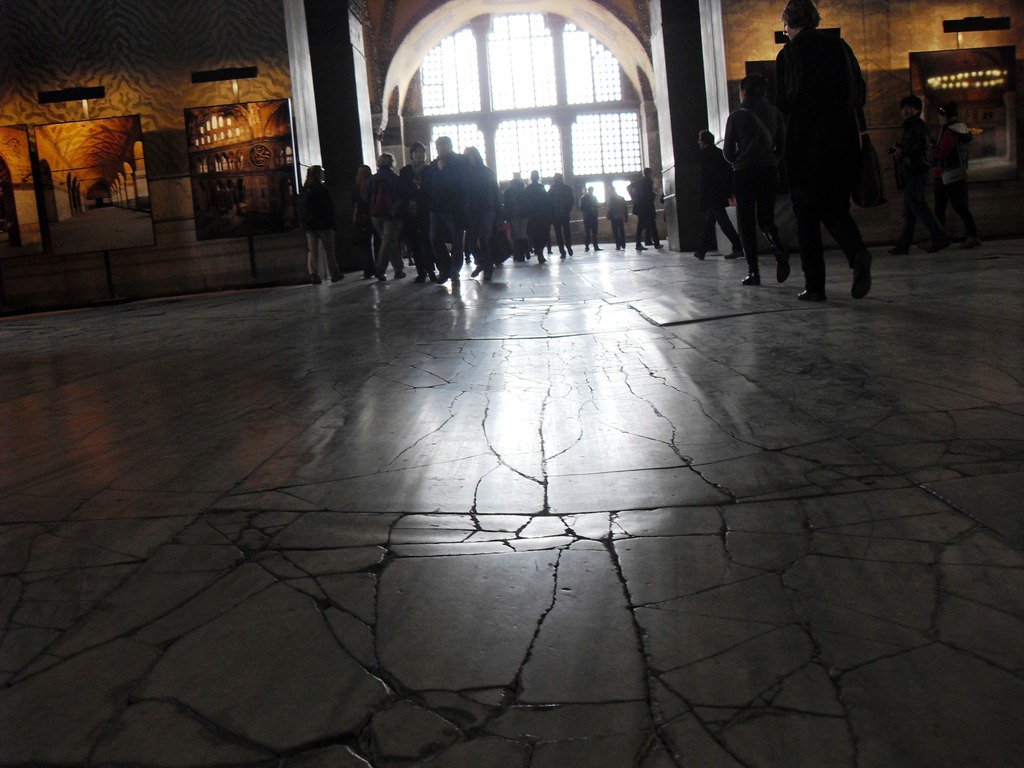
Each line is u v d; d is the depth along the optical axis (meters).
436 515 2.14
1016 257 7.13
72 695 1.43
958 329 3.82
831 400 2.90
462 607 1.64
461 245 8.95
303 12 13.49
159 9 12.22
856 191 4.91
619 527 1.99
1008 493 1.96
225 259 12.45
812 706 1.27
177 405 3.72
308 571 1.85
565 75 32.09
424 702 1.35
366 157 16.22
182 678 1.46
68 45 12.27
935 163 9.05
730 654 1.42
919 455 2.28
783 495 2.10
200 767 1.23
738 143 6.44
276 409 3.47
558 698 1.33
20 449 3.15
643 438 2.68
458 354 4.43
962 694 1.27
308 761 1.23
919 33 11.55
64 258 12.55
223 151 12.26
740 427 2.70
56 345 6.39
